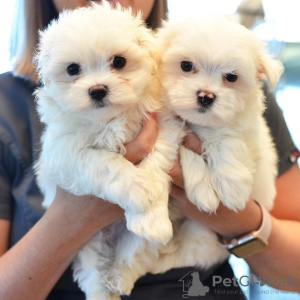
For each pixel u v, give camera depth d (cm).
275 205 161
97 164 108
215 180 117
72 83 109
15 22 166
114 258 134
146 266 134
